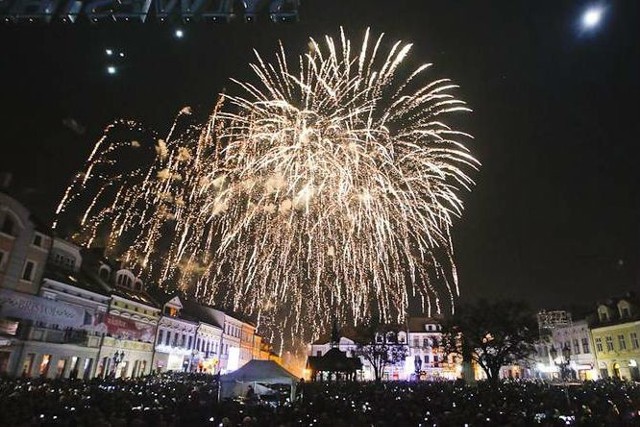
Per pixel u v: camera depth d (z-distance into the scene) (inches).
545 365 2874.0
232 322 3467.0
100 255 2174.0
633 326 2224.4
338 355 1823.3
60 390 876.6
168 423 585.9
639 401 949.8
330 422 603.8
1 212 1434.5
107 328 1913.1
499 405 874.8
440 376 3312.0
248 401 831.7
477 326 1707.7
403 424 596.7
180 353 2583.7
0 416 542.3
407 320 3715.6
